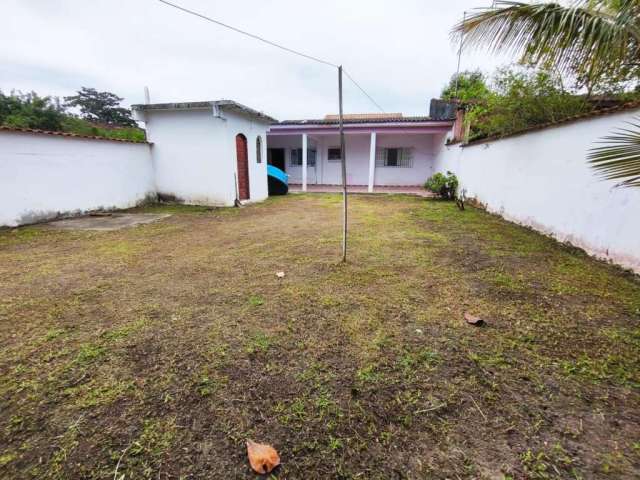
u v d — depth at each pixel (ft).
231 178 26.55
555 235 14.65
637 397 4.76
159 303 8.22
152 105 25.63
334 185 47.88
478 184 25.57
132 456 3.78
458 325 6.99
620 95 16.10
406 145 45.57
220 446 3.94
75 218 21.34
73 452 3.83
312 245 14.07
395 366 5.55
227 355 5.89
